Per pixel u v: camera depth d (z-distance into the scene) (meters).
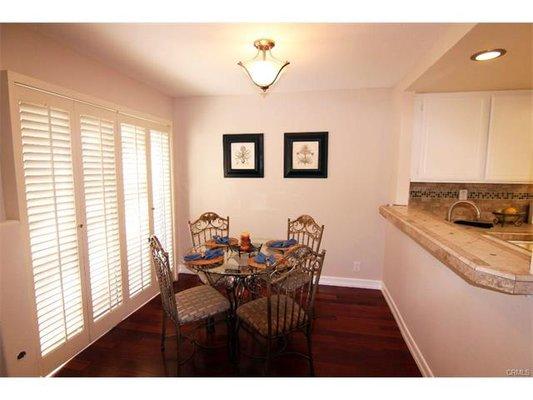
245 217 3.53
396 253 2.70
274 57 2.19
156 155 3.13
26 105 1.69
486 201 2.95
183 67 2.43
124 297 2.62
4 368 1.60
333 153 3.23
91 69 2.20
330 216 3.33
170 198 3.46
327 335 2.41
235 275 1.92
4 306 1.58
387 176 3.14
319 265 1.83
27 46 1.71
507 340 1.13
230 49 2.05
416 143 2.73
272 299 2.11
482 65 1.94
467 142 2.63
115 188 2.46
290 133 3.28
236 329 2.10
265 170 3.42
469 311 1.40
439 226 1.92
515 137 2.54
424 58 2.09
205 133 3.50
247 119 3.39
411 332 2.21
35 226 1.75
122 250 2.56
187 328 2.52
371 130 3.12
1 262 1.56
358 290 3.28
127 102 2.64
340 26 1.69
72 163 2.01
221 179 3.54
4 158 1.62
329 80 2.80
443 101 2.63
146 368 2.02
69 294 2.02
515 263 1.12
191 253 2.35
